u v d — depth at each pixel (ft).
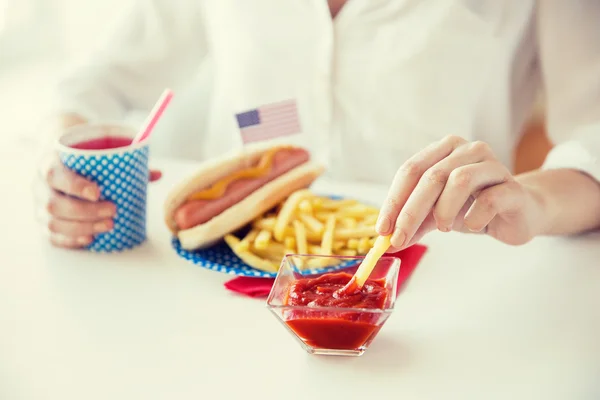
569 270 2.01
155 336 1.74
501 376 1.60
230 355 1.67
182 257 2.06
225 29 3.15
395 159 3.00
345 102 2.98
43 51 6.18
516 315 1.81
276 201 2.15
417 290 1.93
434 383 1.58
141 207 2.15
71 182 2.05
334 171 3.07
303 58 3.01
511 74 2.99
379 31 2.88
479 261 2.07
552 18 2.65
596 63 2.57
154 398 1.54
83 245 2.13
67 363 1.64
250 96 3.13
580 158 2.23
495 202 1.75
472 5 2.80
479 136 3.05
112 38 3.34
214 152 3.41
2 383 1.57
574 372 1.61
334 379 1.60
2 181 2.63
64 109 2.87
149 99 3.39
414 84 2.86
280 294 1.69
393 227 1.68
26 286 1.95
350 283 1.66
